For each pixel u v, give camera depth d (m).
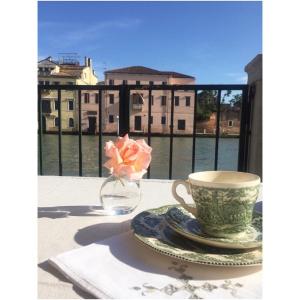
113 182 0.73
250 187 0.54
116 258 0.48
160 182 1.07
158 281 0.43
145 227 0.57
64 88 2.04
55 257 0.48
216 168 2.00
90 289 0.41
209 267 0.46
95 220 0.68
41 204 0.79
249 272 0.45
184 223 0.59
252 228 0.59
